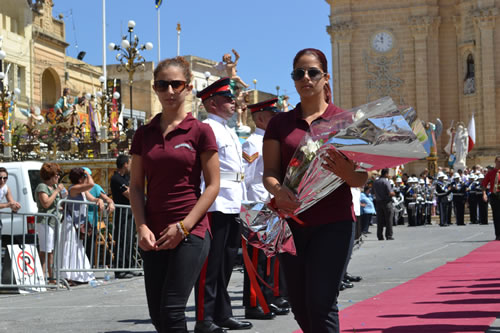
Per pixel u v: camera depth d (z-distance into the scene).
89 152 25.22
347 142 4.81
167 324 5.11
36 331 8.22
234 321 7.97
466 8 57.84
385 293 10.70
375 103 4.91
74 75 56.25
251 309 8.70
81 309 10.00
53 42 52.38
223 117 8.20
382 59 59.31
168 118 5.46
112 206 14.05
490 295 10.01
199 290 7.68
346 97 59.66
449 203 34.19
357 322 8.16
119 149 25.25
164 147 5.32
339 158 4.86
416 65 58.50
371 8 59.38
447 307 9.05
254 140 9.31
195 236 5.22
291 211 5.03
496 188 21.91
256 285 6.46
